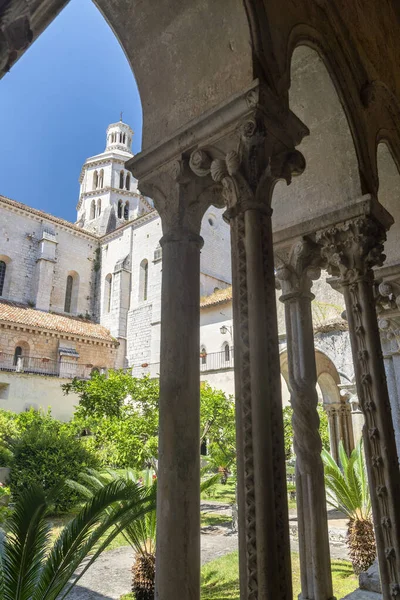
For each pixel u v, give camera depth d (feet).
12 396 83.05
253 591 7.43
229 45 10.15
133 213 159.84
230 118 9.56
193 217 10.51
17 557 12.49
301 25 12.51
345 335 45.03
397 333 23.97
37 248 115.55
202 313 88.12
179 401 9.05
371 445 13.37
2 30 7.79
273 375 8.50
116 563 29.40
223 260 113.70
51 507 14.97
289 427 51.08
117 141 175.22
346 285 14.49
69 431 50.34
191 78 10.80
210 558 30.25
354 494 26.48
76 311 120.37
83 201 163.94
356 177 14.37
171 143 10.61
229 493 54.95
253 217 9.34
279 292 51.01
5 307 101.30
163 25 11.43
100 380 47.55
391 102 17.76
